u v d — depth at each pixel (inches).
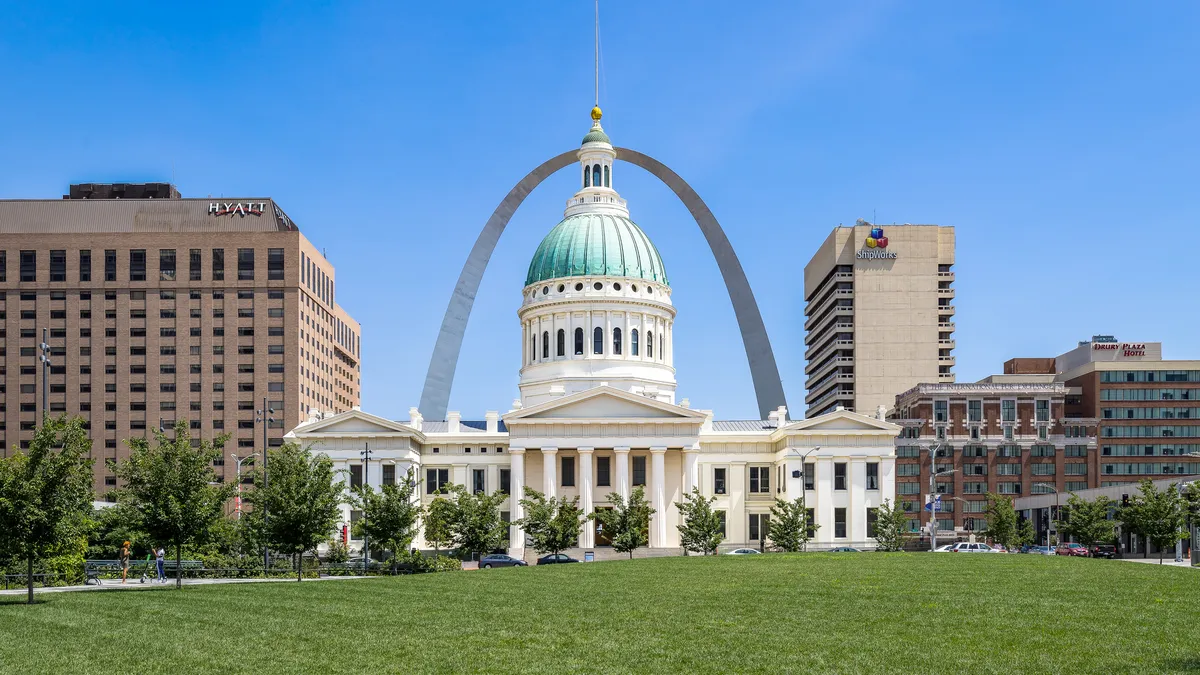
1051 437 7111.2
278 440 7160.4
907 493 7052.2
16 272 7258.9
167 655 1691.7
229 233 7308.1
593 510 5201.8
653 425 5226.4
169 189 7815.0
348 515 5113.2
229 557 3959.2
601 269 5999.0
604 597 2449.6
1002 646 1685.5
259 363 7219.5
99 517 3946.9
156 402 7194.9
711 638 1801.2
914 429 7140.8
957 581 2704.2
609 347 5944.9
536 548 4375.0
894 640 1753.2
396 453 5226.4
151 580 3371.1
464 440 5452.8
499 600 2411.4
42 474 2415.1
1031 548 5757.9
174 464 2878.9
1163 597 2295.8
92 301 7249.0
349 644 1785.2
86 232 7322.8
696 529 4611.2
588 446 5201.8
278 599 2459.4
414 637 1852.9
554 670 1562.5
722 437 5442.9
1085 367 7554.1
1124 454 7322.8
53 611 2192.4
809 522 5236.2
